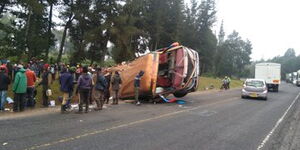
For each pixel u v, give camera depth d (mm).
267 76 38875
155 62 19203
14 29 32719
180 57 19828
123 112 14281
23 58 32000
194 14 69188
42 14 34906
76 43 40125
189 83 20016
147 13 49625
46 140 8375
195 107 17625
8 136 8625
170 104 18812
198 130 10867
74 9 38094
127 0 39781
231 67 105062
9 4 32812
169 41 53969
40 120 11156
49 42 37750
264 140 9844
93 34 36750
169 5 52625
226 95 28891
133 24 41781
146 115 13703
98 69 14547
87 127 10328
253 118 14500
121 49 38000
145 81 18859
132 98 20312
